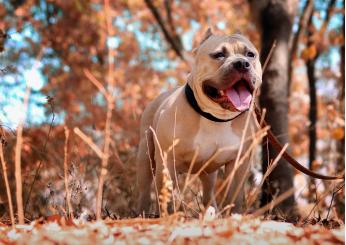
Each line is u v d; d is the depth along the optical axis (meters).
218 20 15.67
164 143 5.38
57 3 15.64
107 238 3.18
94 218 5.60
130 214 6.39
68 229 3.42
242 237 3.10
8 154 7.54
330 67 14.90
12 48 12.31
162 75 16.78
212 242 3.01
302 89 16.98
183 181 8.22
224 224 3.52
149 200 6.33
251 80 4.91
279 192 7.63
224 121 5.29
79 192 5.84
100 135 10.73
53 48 15.15
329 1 12.36
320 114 14.68
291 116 16.39
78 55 15.91
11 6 14.50
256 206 7.96
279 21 8.34
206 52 5.17
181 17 16.42
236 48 5.20
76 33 16.17
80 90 15.05
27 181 7.34
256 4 8.49
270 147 7.63
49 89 13.53
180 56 12.55
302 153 15.30
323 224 5.02
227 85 4.88
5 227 3.73
